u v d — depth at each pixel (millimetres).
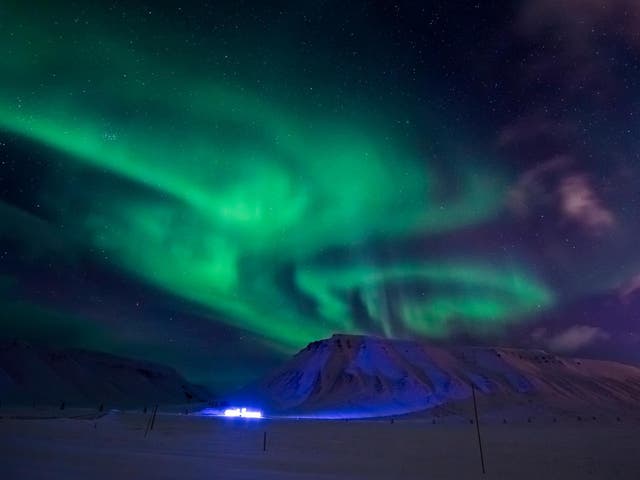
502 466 26969
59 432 39500
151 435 40906
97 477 17953
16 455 23609
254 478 19062
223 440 38938
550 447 41156
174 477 18562
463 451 35875
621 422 118875
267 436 46281
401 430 66750
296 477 19875
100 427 46500
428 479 21547
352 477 20953
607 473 24906
